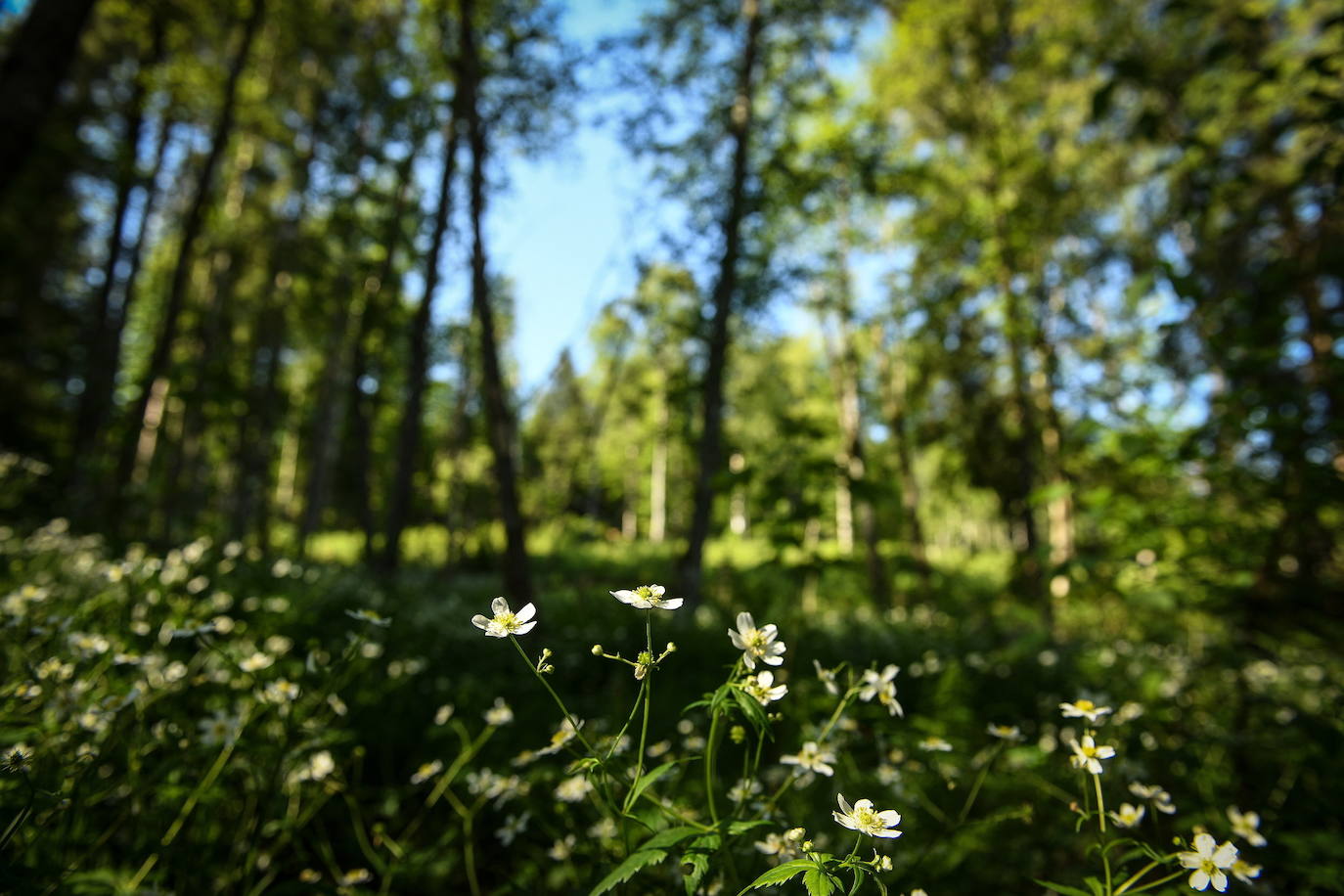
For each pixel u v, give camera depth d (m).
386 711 3.29
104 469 7.36
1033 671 5.47
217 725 1.94
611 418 18.25
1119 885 1.37
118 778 2.14
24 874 1.47
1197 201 3.45
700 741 2.23
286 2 11.02
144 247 14.62
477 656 4.96
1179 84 3.31
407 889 2.31
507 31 9.10
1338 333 2.76
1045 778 2.60
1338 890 1.83
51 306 13.73
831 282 14.34
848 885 1.60
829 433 4.90
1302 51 7.27
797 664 4.74
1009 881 2.19
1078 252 13.66
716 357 9.60
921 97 12.63
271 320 16.92
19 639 2.02
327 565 8.27
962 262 12.82
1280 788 2.63
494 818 2.68
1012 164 12.05
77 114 11.09
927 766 2.26
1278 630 3.11
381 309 12.59
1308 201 3.23
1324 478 2.75
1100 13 10.36
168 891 1.82
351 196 11.98
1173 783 2.76
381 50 11.66
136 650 2.21
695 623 6.89
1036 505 3.53
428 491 16.77
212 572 4.22
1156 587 3.26
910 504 13.62
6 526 5.65
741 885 1.58
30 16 5.03
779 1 10.06
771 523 4.54
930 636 7.59
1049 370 11.66
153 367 8.93
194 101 11.46
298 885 1.96
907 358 14.53
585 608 7.39
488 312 7.98
